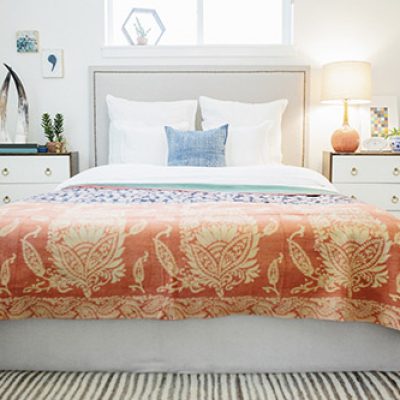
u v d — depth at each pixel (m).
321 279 1.43
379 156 3.05
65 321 1.50
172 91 3.36
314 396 1.40
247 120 3.16
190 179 2.34
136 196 1.96
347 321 1.47
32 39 3.38
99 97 3.38
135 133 3.01
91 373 1.52
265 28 3.58
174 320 1.48
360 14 3.38
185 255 1.42
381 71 3.41
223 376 1.51
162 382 1.47
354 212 1.56
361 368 1.54
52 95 3.42
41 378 1.49
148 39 3.57
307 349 1.52
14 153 3.06
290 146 3.39
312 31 3.38
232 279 1.42
